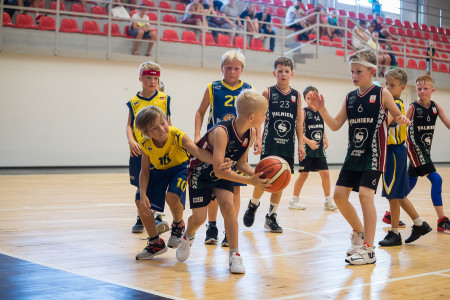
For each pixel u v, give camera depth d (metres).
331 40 14.45
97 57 11.31
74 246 3.65
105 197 6.64
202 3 12.82
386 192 4.01
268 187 2.94
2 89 10.68
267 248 3.78
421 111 4.85
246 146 3.06
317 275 2.97
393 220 4.05
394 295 2.56
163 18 12.53
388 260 3.45
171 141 3.16
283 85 4.64
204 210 3.21
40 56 10.95
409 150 4.91
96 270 2.96
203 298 2.44
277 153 4.60
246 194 7.57
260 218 5.34
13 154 10.84
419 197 7.68
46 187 7.57
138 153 4.02
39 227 4.39
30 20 10.82
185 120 12.40
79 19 11.38
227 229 3.08
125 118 11.84
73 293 2.45
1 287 2.52
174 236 3.45
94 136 11.56
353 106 3.58
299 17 13.99
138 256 3.29
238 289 2.63
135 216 5.17
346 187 3.56
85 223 4.67
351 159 3.54
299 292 2.59
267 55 13.17
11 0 10.63
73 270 2.94
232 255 3.04
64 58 11.16
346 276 2.96
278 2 15.26
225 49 12.65
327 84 14.09
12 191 6.95
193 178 3.19
